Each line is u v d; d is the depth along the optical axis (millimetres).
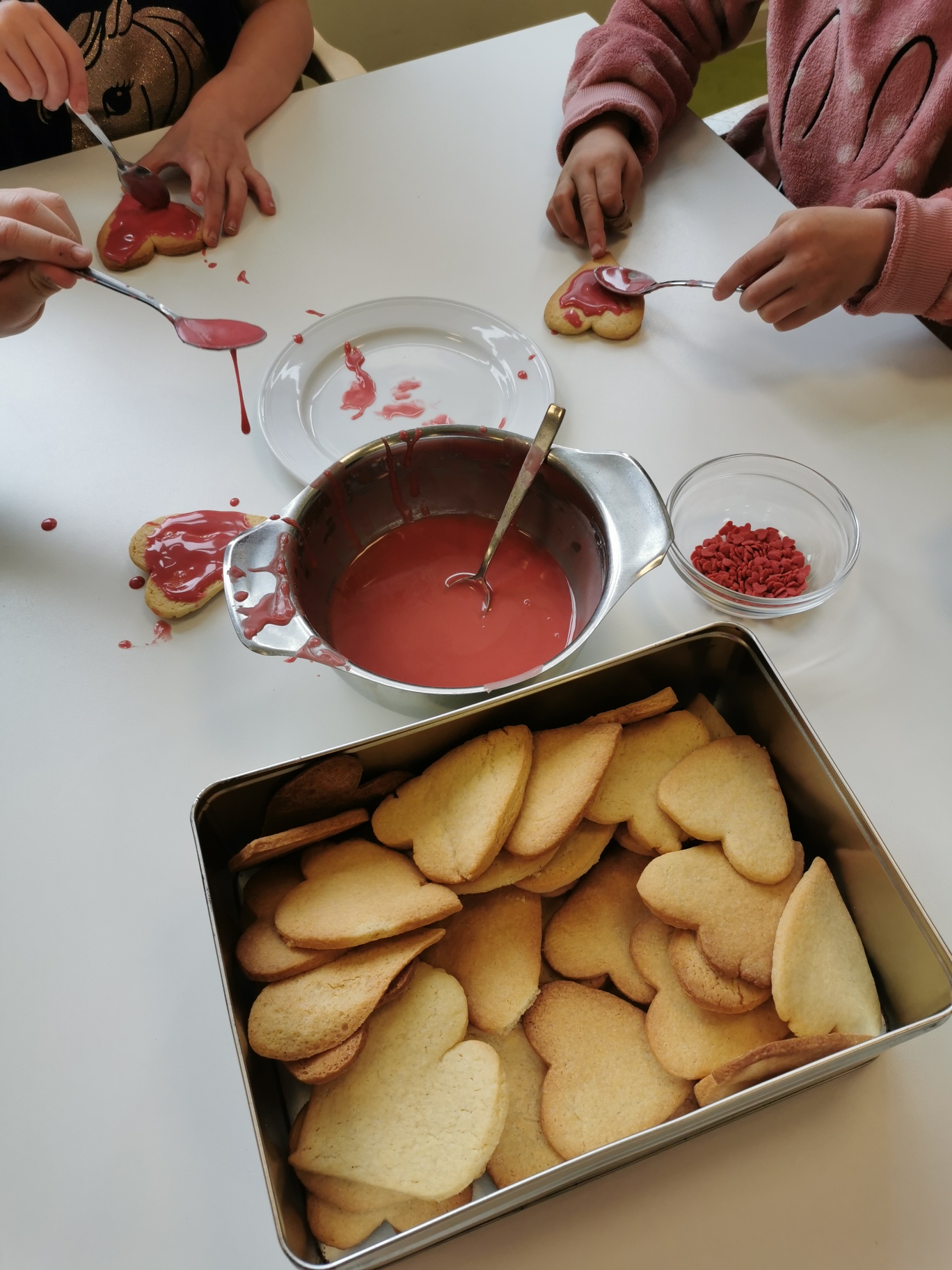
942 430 883
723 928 551
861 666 731
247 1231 511
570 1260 499
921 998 519
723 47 1268
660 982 562
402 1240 413
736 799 601
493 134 1181
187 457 875
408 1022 537
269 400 896
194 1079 559
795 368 937
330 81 1350
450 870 570
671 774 616
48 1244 508
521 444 708
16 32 934
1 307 864
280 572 638
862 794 665
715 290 945
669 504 803
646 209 1082
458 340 962
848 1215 514
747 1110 538
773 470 824
